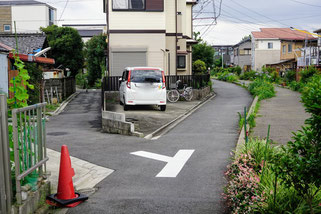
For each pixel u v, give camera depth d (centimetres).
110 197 541
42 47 2497
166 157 791
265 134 1003
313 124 354
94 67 4075
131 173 673
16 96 498
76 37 3741
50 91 2288
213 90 3062
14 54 521
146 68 1545
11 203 412
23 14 5353
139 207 496
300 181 377
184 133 1102
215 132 1104
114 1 2150
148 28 2172
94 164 746
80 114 1812
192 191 560
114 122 1166
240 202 461
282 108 1644
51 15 5666
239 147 720
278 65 4953
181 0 2752
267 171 495
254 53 5825
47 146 935
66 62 3697
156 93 1532
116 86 2041
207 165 714
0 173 385
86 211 486
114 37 2166
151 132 1119
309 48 3678
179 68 2788
